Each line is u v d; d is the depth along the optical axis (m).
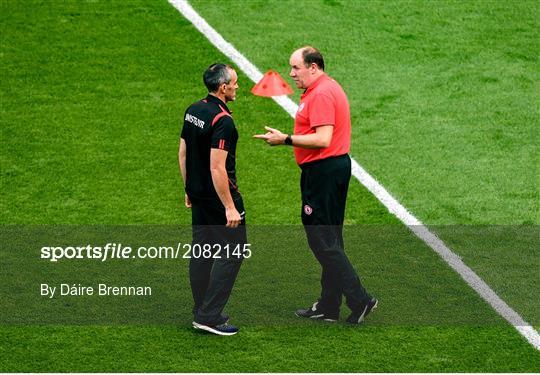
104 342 30.67
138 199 39.53
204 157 29.81
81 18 52.16
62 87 47.09
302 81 30.28
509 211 39.44
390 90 47.97
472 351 30.44
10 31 51.00
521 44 51.91
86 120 44.72
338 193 30.67
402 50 51.09
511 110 46.72
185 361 29.75
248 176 41.06
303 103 30.25
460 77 49.16
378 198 40.00
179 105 45.97
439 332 31.42
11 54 49.34
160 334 31.16
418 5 54.81
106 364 29.55
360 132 44.72
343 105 30.30
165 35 51.19
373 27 52.81
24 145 42.88
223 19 52.88
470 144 44.09
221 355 30.06
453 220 38.72
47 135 43.62
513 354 30.34
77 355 29.97
